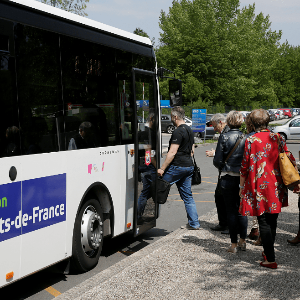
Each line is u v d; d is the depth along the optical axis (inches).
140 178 253.4
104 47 222.7
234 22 2394.2
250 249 223.9
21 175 161.9
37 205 171.0
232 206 214.2
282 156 183.6
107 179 223.3
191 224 267.9
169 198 430.3
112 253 246.2
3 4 159.6
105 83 222.7
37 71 173.0
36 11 176.1
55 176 181.9
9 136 156.9
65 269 201.0
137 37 261.0
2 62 156.0
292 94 3511.3
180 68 2107.5
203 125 1090.1
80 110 201.0
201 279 177.9
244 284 171.8
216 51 2174.0
